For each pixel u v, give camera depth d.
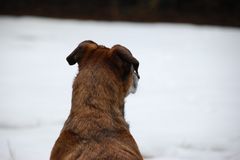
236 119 12.30
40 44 31.20
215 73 21.41
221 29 45.28
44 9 57.38
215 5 58.16
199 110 13.38
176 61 24.98
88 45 5.30
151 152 9.41
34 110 12.91
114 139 4.67
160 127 11.27
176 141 10.10
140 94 15.72
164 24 49.62
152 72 21.02
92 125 4.75
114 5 57.59
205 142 10.08
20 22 45.59
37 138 10.08
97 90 4.93
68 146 4.67
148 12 57.06
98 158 4.39
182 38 36.34
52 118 12.00
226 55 28.23
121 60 5.11
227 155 9.23
